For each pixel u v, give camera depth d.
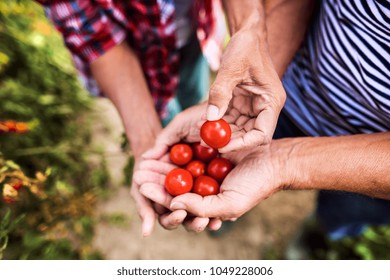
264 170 0.71
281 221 1.10
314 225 1.04
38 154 0.99
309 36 0.77
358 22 0.66
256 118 0.71
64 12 0.76
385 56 0.65
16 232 0.93
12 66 1.04
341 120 0.76
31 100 1.01
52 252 0.93
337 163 0.68
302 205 1.12
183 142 0.80
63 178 1.01
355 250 1.03
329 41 0.70
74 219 0.97
